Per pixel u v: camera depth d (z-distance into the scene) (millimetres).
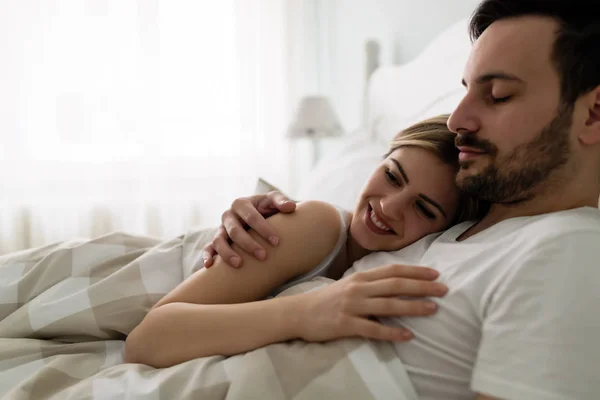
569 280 466
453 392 525
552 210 564
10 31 2244
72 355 705
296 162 2801
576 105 516
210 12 2549
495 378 468
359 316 557
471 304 529
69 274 881
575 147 530
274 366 538
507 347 471
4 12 2230
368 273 590
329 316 562
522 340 464
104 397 565
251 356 558
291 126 2340
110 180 2447
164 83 2520
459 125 564
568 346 442
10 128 2273
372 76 2188
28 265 929
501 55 526
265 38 2666
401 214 674
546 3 512
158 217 2551
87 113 2387
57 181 2367
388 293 557
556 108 515
